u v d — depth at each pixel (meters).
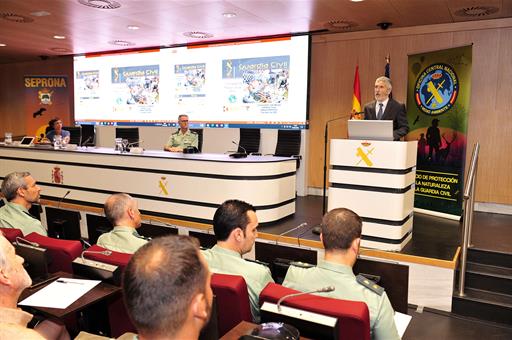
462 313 3.47
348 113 6.66
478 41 5.62
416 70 5.55
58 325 1.72
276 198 4.71
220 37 7.00
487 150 5.70
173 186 4.92
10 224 2.86
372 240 3.80
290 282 1.81
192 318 0.82
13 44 7.89
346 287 1.66
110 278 1.77
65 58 9.73
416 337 3.10
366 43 6.40
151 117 8.24
